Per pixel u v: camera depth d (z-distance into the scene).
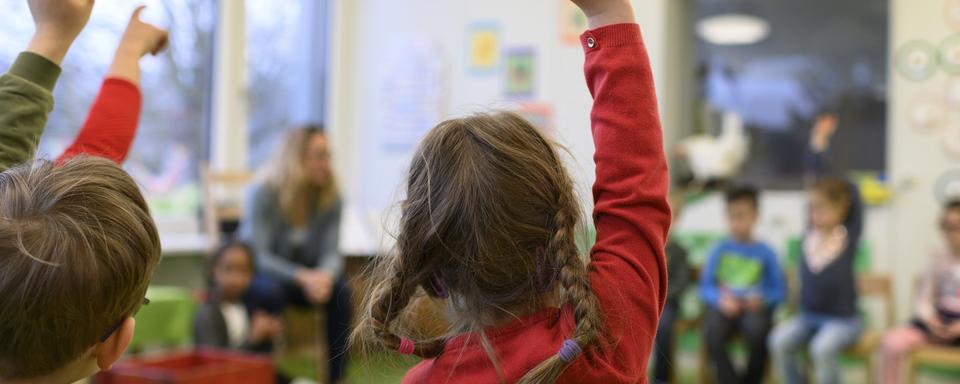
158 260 0.79
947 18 3.96
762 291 3.55
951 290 3.27
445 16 4.86
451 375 0.78
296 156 3.39
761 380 3.43
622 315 0.77
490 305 0.79
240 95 4.33
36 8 0.96
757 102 4.44
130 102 1.06
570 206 0.82
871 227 4.08
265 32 4.59
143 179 3.86
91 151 1.00
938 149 3.97
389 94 4.96
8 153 0.88
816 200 3.46
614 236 0.81
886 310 3.86
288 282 3.25
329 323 3.27
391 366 1.04
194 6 4.12
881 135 4.15
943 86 3.96
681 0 4.57
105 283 0.72
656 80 4.44
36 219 0.71
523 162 0.80
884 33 4.16
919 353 3.13
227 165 4.24
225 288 3.07
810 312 3.42
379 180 4.98
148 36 1.13
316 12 5.00
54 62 0.95
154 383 2.14
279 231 3.39
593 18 0.86
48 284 0.69
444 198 0.80
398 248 0.83
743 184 4.42
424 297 0.88
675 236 3.89
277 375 3.13
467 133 0.82
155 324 2.92
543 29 4.63
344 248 3.95
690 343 3.97
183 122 4.09
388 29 5.00
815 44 4.31
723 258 3.62
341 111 5.03
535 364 0.75
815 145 4.29
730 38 4.49
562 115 4.57
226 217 3.85
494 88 4.73
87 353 0.74
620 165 0.81
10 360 0.71
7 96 0.91
